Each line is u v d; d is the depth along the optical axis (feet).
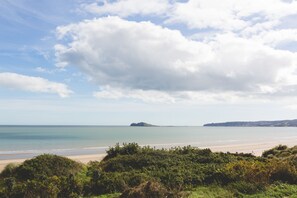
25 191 35.81
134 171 49.06
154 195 35.24
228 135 434.30
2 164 103.09
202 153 66.18
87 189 39.63
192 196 37.58
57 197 36.70
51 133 473.26
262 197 38.70
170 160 56.65
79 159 120.98
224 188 42.22
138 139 309.01
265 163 56.34
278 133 550.36
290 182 46.98
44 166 48.14
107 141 270.87
